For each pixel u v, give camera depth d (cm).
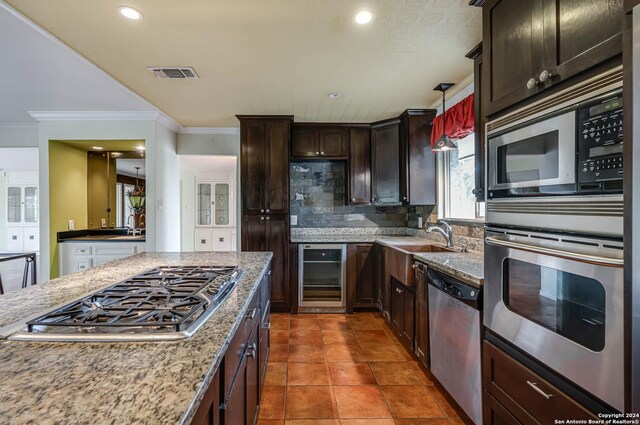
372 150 379
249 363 138
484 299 147
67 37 193
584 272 94
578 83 97
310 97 300
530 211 117
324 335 298
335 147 383
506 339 132
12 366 69
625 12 78
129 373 66
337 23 181
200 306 105
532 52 118
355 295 362
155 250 350
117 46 205
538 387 115
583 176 95
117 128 350
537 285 116
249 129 361
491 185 142
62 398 57
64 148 378
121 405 56
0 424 50
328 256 365
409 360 250
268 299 233
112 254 373
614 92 85
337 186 415
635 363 76
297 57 221
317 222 413
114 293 123
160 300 115
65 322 91
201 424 74
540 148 113
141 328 88
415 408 190
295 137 381
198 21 178
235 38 196
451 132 278
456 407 187
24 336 83
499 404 139
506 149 132
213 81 262
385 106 328
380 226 416
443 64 233
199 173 661
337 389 209
